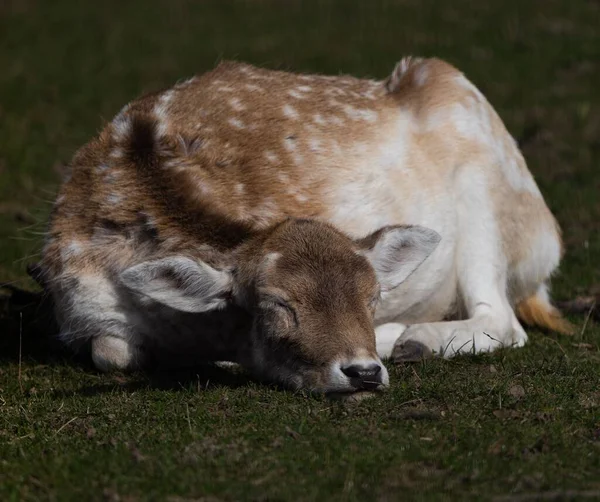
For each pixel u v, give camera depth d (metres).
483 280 12.37
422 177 12.16
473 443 8.35
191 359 11.47
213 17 36.84
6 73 29.81
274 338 9.70
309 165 11.54
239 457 8.13
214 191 11.00
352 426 8.76
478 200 12.45
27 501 7.59
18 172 20.45
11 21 37.25
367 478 7.73
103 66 30.58
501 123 13.27
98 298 11.13
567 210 17.69
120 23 36.44
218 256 10.27
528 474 7.80
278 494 7.45
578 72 27.67
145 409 9.53
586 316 13.30
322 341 9.41
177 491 7.57
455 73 13.05
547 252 13.34
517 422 8.89
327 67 28.23
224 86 12.17
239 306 10.25
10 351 12.27
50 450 8.61
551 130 22.84
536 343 12.27
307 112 12.00
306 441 8.41
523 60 28.78
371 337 9.53
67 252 11.27
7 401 10.32
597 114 24.08
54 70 30.25
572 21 32.91
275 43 31.97
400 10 35.72
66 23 36.81
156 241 10.85
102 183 11.25
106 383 10.82
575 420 8.98
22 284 14.23
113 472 7.91
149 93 12.61
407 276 10.59
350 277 9.73
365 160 11.88
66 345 12.03
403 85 12.80
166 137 11.36
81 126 24.28
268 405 9.37
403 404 9.30
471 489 7.57
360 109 12.32
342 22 34.50
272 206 11.16
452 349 11.32
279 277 9.71
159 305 10.91
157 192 10.95
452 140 12.48
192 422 9.01
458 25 32.97
